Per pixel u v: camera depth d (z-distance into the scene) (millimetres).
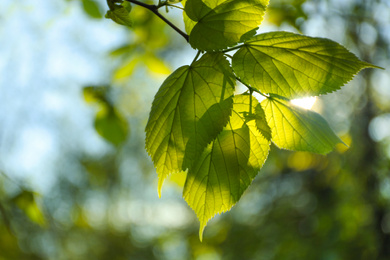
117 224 12539
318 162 7098
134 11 3033
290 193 8727
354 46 5555
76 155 10156
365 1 4816
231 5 1122
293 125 1247
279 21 3072
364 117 6684
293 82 1139
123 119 2867
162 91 1142
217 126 1108
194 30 1127
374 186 6867
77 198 10484
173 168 1118
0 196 3467
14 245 3762
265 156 1186
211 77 1130
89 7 3096
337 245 7309
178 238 9461
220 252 8141
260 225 8750
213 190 1202
